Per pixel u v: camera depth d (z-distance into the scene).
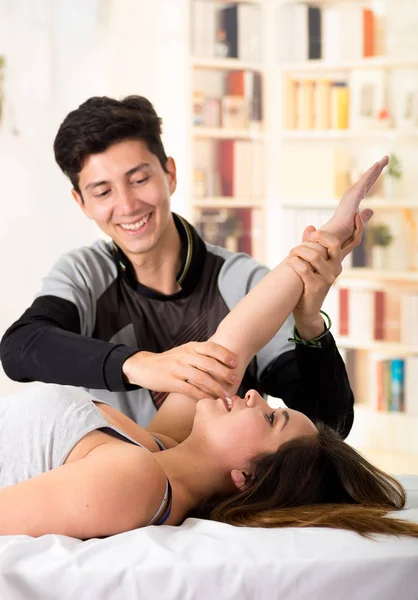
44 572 1.18
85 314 1.89
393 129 4.14
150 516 1.33
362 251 4.15
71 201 4.25
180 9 4.24
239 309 1.75
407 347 4.07
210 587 1.21
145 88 4.29
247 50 4.29
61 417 1.42
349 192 1.83
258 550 1.25
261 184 4.32
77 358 1.67
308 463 1.52
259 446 1.55
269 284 1.75
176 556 1.21
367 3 4.14
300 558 1.23
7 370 1.79
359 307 4.14
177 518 1.45
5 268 4.23
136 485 1.31
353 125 4.19
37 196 4.23
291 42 4.25
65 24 4.22
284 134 4.29
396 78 4.14
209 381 1.58
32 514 1.27
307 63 4.23
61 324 1.83
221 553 1.23
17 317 4.23
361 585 1.24
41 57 4.20
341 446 1.57
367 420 4.14
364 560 1.24
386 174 4.13
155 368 1.60
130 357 1.64
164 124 4.29
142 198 1.80
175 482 1.49
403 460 4.05
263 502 1.49
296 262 1.75
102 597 1.19
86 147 1.77
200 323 1.93
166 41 4.26
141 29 4.27
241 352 1.71
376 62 4.14
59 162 1.84
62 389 1.48
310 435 1.57
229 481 1.58
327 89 4.23
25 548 1.21
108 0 4.24
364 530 1.35
